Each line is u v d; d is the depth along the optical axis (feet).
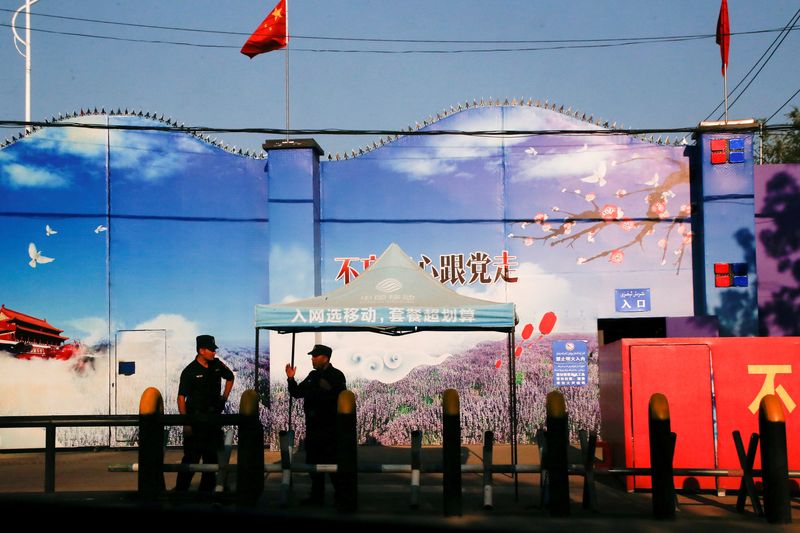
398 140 59.77
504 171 59.31
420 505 36.22
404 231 59.36
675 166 58.65
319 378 37.58
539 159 59.26
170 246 59.06
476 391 58.08
